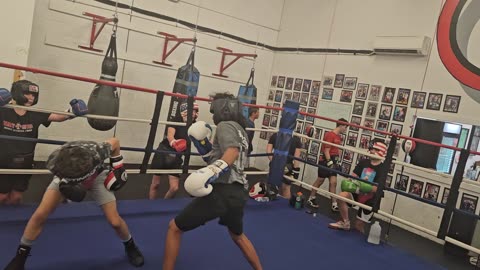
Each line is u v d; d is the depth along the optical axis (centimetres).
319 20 686
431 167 505
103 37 570
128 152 623
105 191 224
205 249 270
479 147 466
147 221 302
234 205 207
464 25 493
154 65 620
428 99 523
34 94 288
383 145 388
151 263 238
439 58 516
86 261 228
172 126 377
